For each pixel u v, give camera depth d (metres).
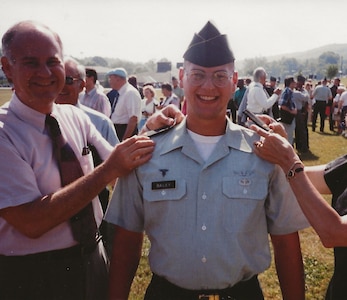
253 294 1.99
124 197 2.09
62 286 2.08
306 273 4.16
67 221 2.06
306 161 9.63
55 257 2.05
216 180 1.94
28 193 1.89
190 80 1.93
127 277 2.15
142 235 2.19
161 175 1.97
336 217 1.81
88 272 2.17
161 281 2.02
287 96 8.75
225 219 1.91
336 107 14.75
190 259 1.91
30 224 1.89
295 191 1.88
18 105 1.99
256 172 1.96
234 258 1.89
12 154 1.88
